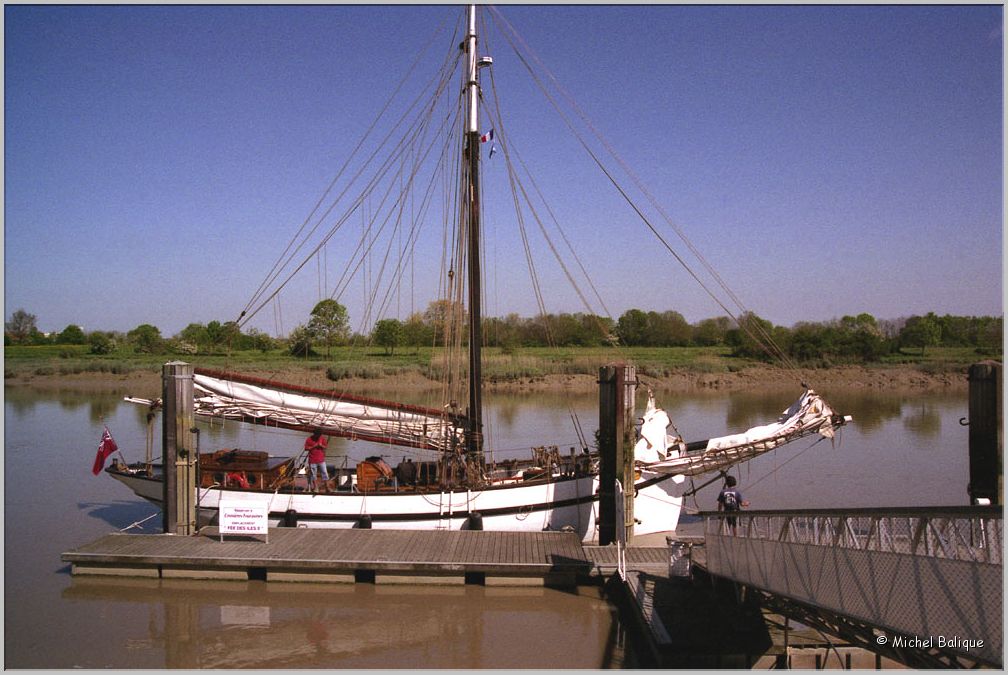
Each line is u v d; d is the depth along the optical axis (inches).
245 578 629.0
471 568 611.2
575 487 731.4
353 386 2037.4
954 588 314.2
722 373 2566.4
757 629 494.3
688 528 798.5
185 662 486.3
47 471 1092.5
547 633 532.4
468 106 823.1
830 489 945.5
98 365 2647.6
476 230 815.7
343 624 547.5
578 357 2770.7
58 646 510.9
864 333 2950.3
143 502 911.7
